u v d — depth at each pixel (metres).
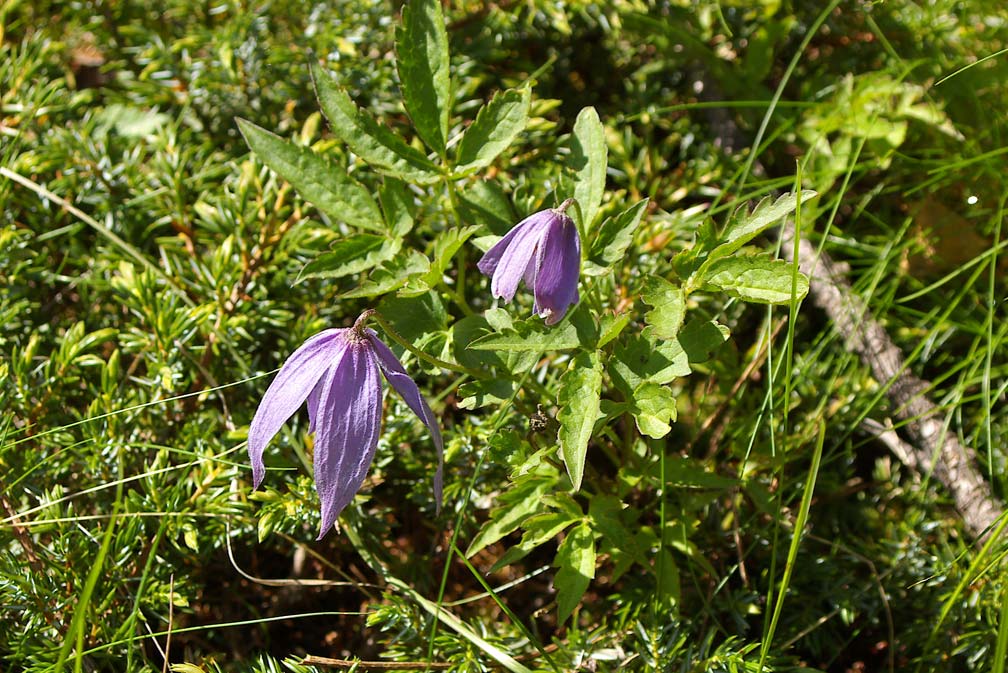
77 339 0.40
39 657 0.36
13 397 0.40
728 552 0.40
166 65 0.48
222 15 0.50
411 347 0.35
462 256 0.39
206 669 0.38
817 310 0.46
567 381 0.35
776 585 0.39
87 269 0.45
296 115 0.48
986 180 0.47
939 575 0.39
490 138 0.38
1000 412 0.43
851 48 0.50
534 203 0.40
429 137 0.38
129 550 0.37
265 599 0.41
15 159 0.46
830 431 0.42
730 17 0.50
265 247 0.43
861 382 0.43
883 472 0.42
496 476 0.40
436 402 0.41
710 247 0.36
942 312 0.46
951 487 0.41
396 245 0.38
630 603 0.38
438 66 0.38
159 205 0.45
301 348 0.34
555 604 0.39
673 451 0.42
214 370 0.42
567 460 0.34
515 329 0.36
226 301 0.42
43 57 0.49
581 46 0.50
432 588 0.41
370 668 0.38
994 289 0.46
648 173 0.46
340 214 0.38
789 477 0.42
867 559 0.40
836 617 0.40
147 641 0.38
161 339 0.40
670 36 0.49
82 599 0.33
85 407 0.42
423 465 0.40
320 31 0.48
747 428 0.41
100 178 0.45
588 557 0.36
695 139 0.49
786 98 0.50
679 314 0.35
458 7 0.49
